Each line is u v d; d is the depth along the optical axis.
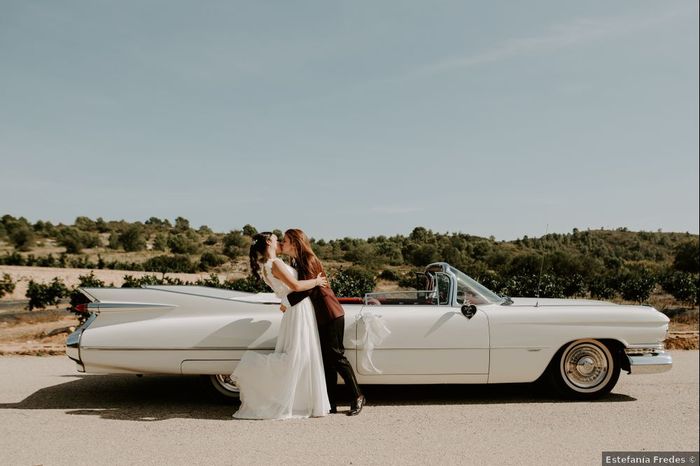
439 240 67.88
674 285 17.36
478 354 5.36
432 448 4.13
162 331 5.21
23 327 13.36
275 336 5.21
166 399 5.67
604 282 18.28
